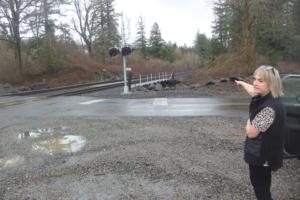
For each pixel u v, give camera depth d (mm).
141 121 11328
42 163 6969
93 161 6828
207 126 10102
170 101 17281
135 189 5355
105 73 53750
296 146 5609
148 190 5297
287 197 4926
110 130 9906
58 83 42031
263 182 4070
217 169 6137
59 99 20531
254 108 3934
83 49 62438
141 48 101500
